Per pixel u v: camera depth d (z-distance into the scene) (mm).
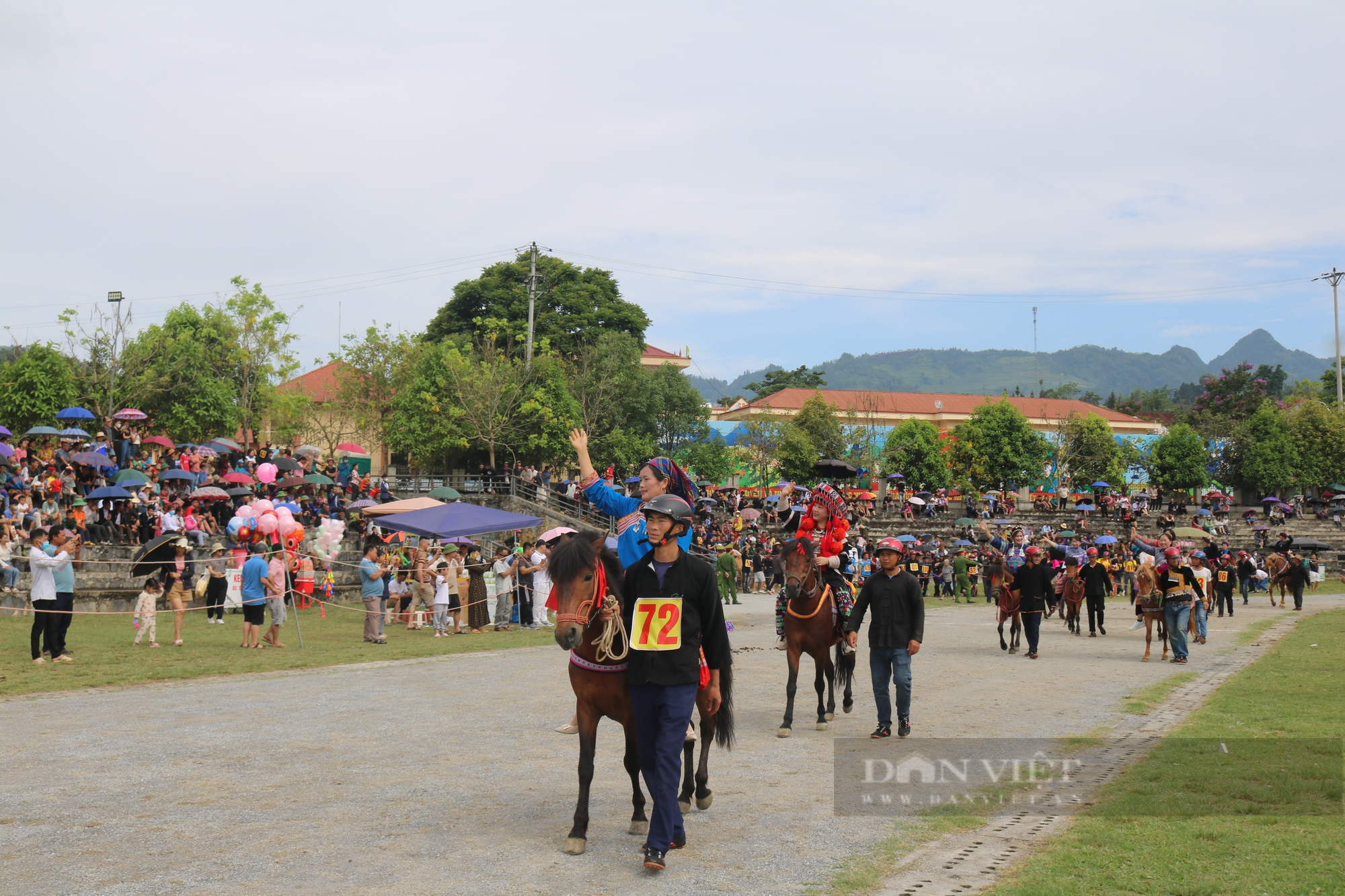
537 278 53562
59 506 26156
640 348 64062
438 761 9148
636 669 6441
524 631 23375
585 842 6551
